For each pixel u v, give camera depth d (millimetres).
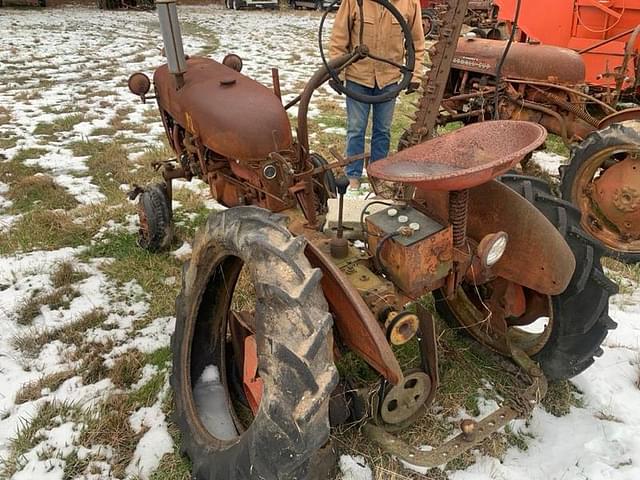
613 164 3980
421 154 2131
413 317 2021
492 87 5125
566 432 2449
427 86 3535
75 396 2668
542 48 4957
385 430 2254
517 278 2373
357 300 1838
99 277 3668
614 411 2572
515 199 2316
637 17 5070
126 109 7449
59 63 10539
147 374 2820
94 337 3090
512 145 2021
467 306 2916
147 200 3785
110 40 13383
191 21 18016
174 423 2465
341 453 2275
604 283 2338
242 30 16016
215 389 2377
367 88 4660
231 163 3115
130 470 2281
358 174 4945
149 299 3451
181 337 2350
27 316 3264
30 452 2357
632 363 2879
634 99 5359
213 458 1993
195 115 3094
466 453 2324
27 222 4270
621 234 3977
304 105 2740
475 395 2639
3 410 2582
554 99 4844
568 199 4098
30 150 5824
